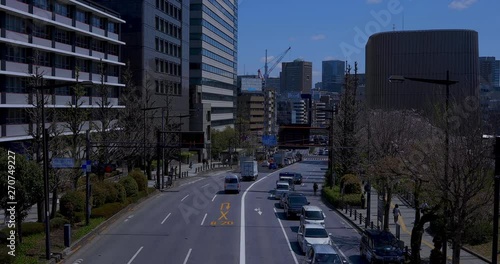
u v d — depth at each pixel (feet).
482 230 94.63
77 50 195.42
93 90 205.57
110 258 89.71
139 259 88.99
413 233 81.05
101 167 139.64
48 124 155.74
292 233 114.42
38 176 87.51
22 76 159.53
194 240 105.81
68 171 117.08
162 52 280.92
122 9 253.65
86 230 107.45
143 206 154.92
